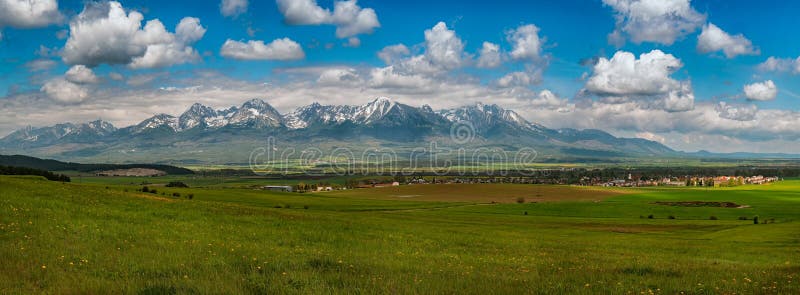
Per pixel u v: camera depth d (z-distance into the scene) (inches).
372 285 689.6
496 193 7687.0
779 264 1291.8
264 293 621.6
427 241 1660.9
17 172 6230.3
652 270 992.2
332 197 6446.9
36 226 1184.8
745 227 3316.9
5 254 828.6
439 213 4515.3
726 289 747.4
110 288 619.5
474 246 1625.2
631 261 1317.7
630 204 5807.1
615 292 690.2
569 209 5374.0
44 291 594.9
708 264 1249.4
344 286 672.4
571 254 1505.9
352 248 1344.7
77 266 777.6
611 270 1005.8
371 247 1391.5
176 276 729.0
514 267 1072.2
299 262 916.0
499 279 800.3
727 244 2170.3
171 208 1910.7
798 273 985.5
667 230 3292.3
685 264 1222.9
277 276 739.4
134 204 1902.1
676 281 824.3
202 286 631.8
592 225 3631.9
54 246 968.3
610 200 6801.2
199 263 861.8
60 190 2137.1
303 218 2129.7
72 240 1060.5
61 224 1256.2
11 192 1823.3
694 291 724.7
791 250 1844.2
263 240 1375.5
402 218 3452.3
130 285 635.5
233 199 4825.3
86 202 1785.2
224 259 928.3
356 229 1867.6
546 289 700.7
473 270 959.0
